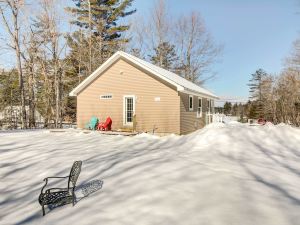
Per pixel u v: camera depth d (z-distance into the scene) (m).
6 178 7.47
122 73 20.91
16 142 13.41
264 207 4.64
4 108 29.94
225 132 12.34
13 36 25.44
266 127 13.78
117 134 17.23
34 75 31.39
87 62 35.78
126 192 5.64
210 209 4.61
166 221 4.34
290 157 9.40
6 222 4.91
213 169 6.90
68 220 4.70
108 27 40.91
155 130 19.56
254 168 7.32
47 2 27.72
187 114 20.91
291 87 39.12
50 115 32.38
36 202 5.75
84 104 22.44
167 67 47.34
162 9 42.50
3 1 24.31
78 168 5.41
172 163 7.42
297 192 5.48
